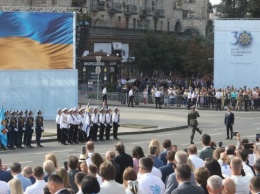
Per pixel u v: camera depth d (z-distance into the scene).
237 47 136.38
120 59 157.25
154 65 194.25
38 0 156.38
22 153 71.25
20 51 101.50
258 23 135.50
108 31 192.25
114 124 85.88
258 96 136.75
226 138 87.81
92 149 38.56
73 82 102.38
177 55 197.88
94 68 155.62
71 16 102.94
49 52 102.31
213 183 25.48
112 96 149.25
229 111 87.38
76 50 110.94
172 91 142.88
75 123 81.06
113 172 27.95
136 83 160.25
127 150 72.38
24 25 101.38
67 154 70.19
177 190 26.75
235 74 137.38
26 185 32.50
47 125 97.38
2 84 100.44
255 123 110.38
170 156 34.69
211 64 199.25
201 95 138.38
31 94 101.56
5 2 149.25
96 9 195.88
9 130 74.81
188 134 93.00
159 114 122.50
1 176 35.19
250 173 34.31
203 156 39.94
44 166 31.42
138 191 28.27
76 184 30.25
